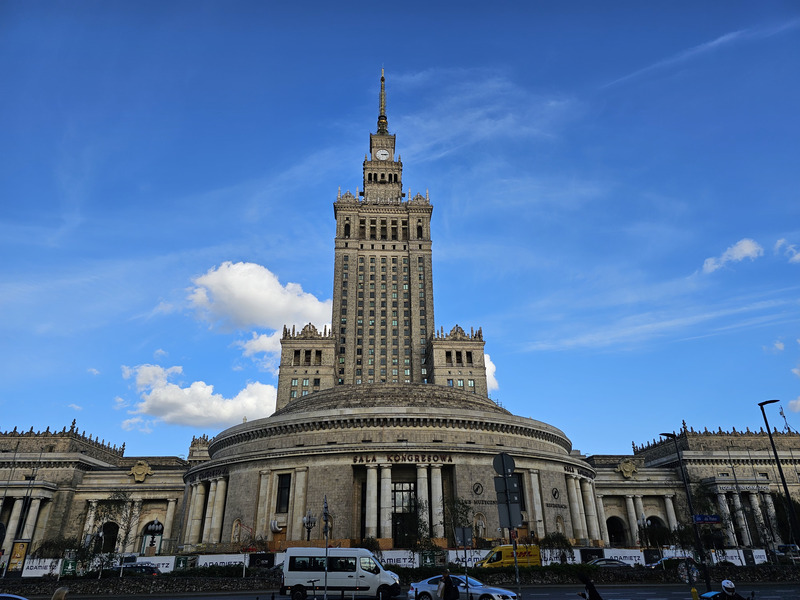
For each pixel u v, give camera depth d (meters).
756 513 110.62
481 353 166.38
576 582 45.88
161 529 108.19
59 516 106.75
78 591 42.59
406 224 193.38
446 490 71.06
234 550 69.12
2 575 60.56
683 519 114.06
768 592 39.31
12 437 116.56
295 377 158.88
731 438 128.12
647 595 37.00
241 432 80.81
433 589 32.16
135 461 136.50
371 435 73.19
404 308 178.75
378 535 66.44
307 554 36.59
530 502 72.69
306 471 71.12
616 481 116.94
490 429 77.25
